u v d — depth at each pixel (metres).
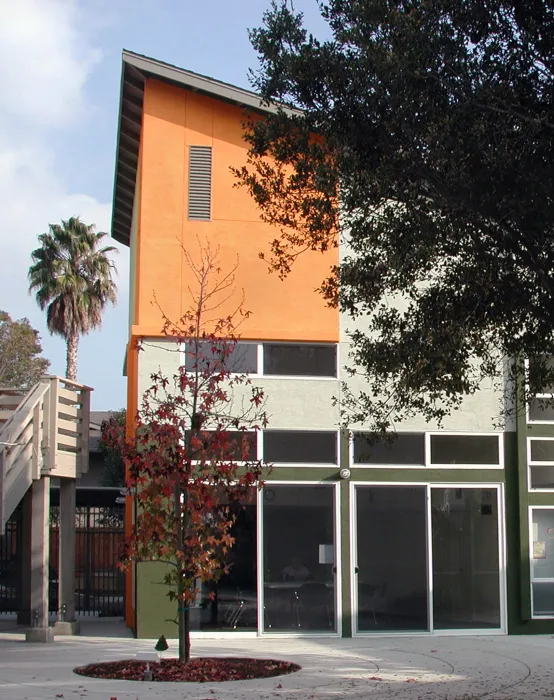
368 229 10.85
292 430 16.98
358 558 16.92
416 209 10.49
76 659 13.71
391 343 11.29
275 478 16.80
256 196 11.57
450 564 17.23
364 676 12.24
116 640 16.23
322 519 16.94
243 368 17.06
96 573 22.83
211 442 12.31
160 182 17.39
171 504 12.84
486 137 9.92
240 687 11.26
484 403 17.62
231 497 12.43
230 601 16.55
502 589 17.30
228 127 17.64
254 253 17.34
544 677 12.23
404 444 17.30
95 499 23.70
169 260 17.19
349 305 11.41
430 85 10.09
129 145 19.78
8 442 15.03
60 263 38.56
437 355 10.39
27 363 46.88
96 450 39.84
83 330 39.34
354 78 10.25
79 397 18.20
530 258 10.13
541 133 9.87
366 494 17.12
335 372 17.27
